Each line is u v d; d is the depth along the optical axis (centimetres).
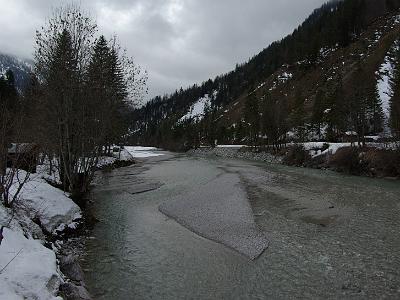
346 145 4303
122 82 2008
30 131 1788
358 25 12000
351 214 1866
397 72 5072
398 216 1823
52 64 1777
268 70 15300
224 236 1470
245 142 8712
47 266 895
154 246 1348
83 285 996
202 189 2570
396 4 12144
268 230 1577
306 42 13488
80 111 1853
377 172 3516
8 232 998
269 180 3142
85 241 1382
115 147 5684
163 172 3725
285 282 1062
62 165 2069
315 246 1368
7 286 727
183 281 1060
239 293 993
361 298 971
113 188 2595
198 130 11062
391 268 1163
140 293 984
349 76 8594
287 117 7350
